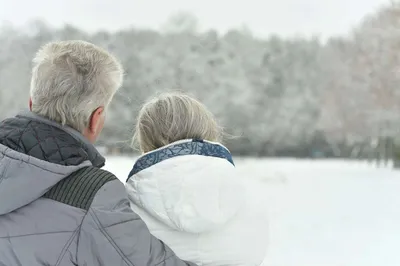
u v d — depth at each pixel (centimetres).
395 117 3098
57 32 3906
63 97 110
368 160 2814
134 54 4059
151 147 130
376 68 3519
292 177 1572
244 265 118
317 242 583
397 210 887
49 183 99
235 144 3659
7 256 101
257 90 4303
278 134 4091
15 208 99
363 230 679
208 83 4216
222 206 111
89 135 116
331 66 4103
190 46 4381
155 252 104
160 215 111
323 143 4012
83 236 100
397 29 3522
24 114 111
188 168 112
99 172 105
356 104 3550
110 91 118
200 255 115
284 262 468
